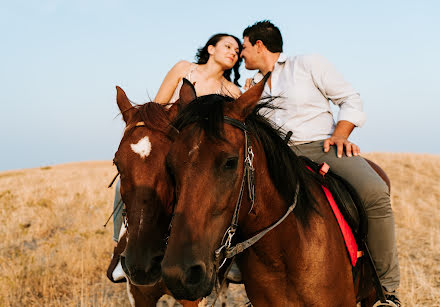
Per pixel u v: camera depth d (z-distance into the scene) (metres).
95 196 13.79
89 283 6.36
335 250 2.58
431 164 20.69
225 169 2.01
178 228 1.94
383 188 2.78
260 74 3.63
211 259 2.01
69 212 11.54
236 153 2.04
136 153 2.69
